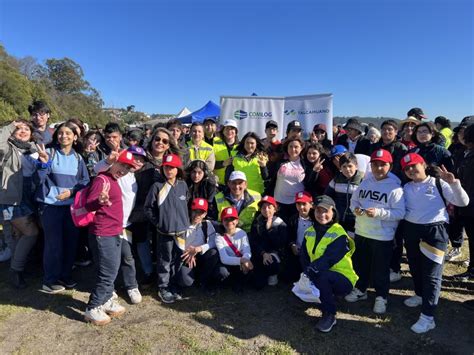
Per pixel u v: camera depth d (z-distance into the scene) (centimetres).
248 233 441
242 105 774
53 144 405
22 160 402
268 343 315
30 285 423
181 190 387
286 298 405
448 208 458
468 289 427
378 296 371
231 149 576
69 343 308
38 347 302
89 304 342
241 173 438
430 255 332
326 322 333
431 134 453
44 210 388
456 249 525
